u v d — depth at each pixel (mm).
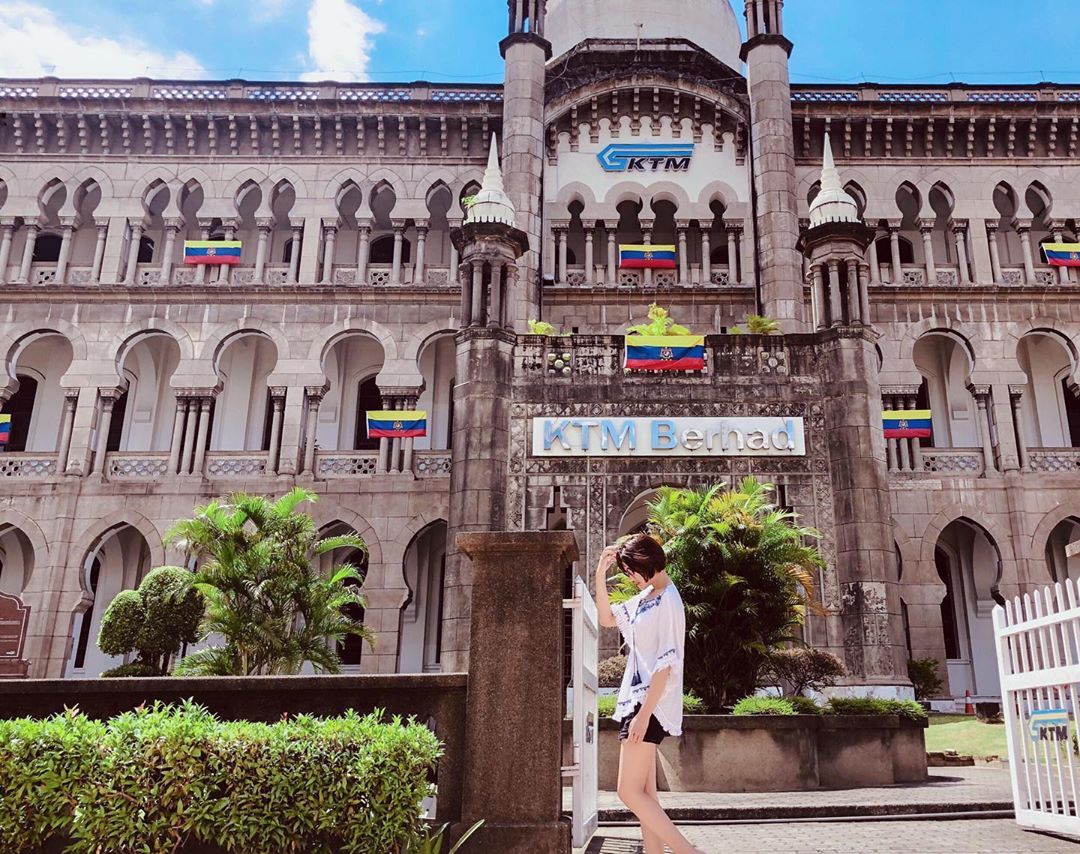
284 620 17188
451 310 27906
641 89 29375
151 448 28875
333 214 29000
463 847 5742
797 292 26578
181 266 29688
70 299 27719
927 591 25406
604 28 34094
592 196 28844
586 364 20031
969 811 9523
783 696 15039
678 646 5137
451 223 29250
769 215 27188
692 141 29375
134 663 20625
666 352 19906
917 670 23125
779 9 29453
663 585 5344
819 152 29500
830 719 12203
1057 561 28562
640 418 19609
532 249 26828
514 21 29062
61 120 28953
